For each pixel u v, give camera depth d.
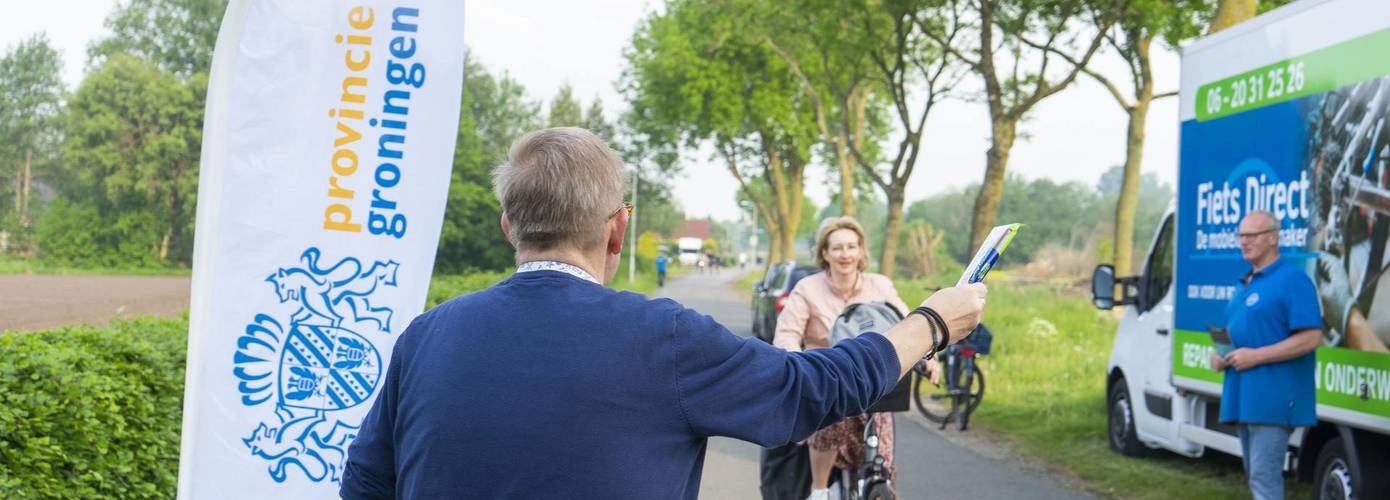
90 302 28.97
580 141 2.26
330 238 3.86
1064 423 11.47
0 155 58.44
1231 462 9.40
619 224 2.32
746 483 8.70
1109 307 9.65
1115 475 8.91
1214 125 7.43
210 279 3.80
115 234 58.84
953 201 105.69
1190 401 8.41
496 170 2.29
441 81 3.88
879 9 23.83
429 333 2.19
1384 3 5.73
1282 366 5.88
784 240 52.72
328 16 3.86
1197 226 7.63
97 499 5.19
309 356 3.84
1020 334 19.69
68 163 58.81
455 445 2.03
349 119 3.87
